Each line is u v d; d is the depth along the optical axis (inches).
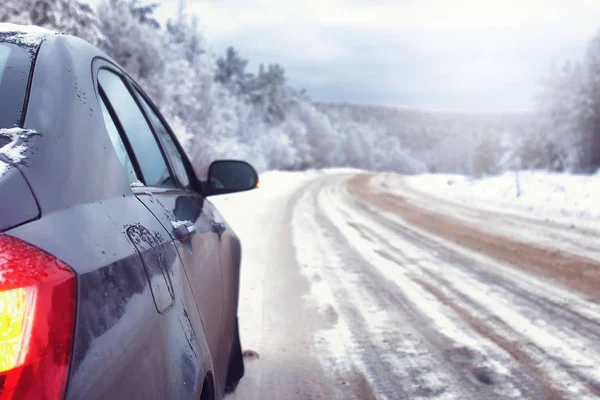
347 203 686.5
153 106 101.8
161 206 67.2
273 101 2593.5
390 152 4466.0
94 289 36.5
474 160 2219.5
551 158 1333.7
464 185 967.6
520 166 1402.6
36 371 30.6
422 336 159.2
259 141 1925.4
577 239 336.2
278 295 208.8
